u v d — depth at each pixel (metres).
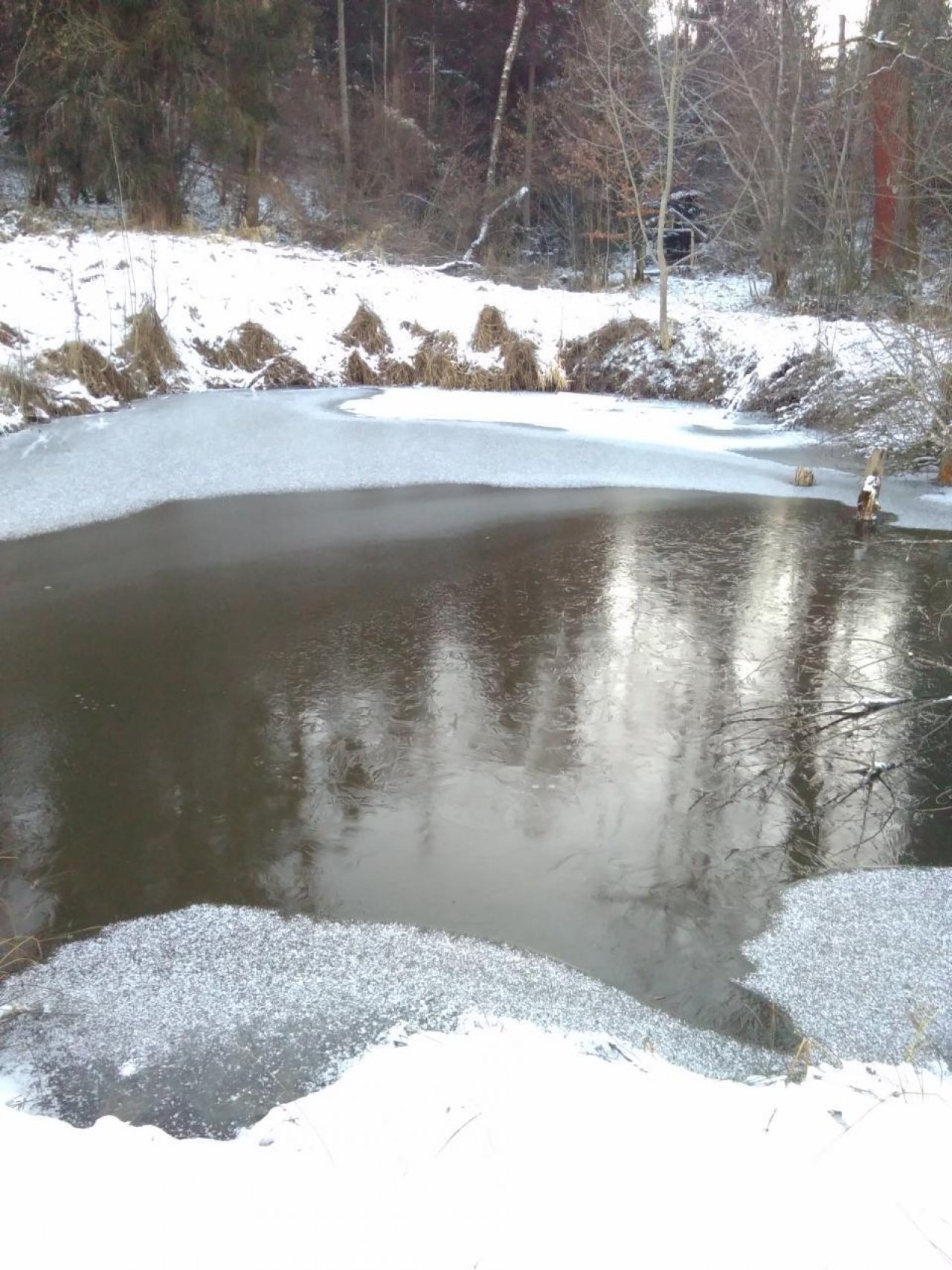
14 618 6.80
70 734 5.20
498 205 24.47
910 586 7.75
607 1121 1.99
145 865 4.10
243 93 20.11
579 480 10.98
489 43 27.61
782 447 12.77
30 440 11.60
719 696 5.77
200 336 15.68
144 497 9.77
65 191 20.73
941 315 11.41
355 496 10.08
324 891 3.95
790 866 4.20
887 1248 1.61
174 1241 1.60
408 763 4.96
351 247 20.75
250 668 6.04
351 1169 1.82
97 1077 2.96
